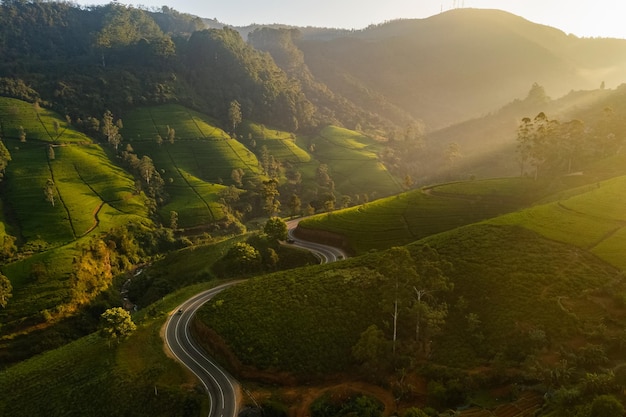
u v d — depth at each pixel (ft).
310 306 219.61
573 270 214.07
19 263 372.38
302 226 400.06
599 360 154.51
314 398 171.63
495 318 193.67
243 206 592.60
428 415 139.13
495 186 441.68
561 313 185.57
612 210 279.08
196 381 190.19
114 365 207.51
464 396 154.30
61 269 366.02
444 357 179.63
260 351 196.65
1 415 191.52
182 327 242.17
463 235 267.80
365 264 256.52
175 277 371.35
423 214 388.37
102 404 185.37
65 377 209.05
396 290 187.42
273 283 250.57
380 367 177.47
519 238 253.65
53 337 310.45
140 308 337.52
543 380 151.53
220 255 381.19
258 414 167.53
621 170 407.64
